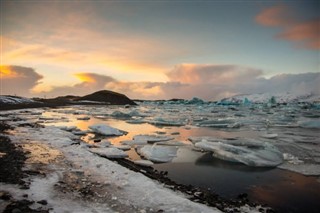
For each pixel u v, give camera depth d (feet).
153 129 111.86
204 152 63.82
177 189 35.73
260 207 32.45
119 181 35.40
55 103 339.77
